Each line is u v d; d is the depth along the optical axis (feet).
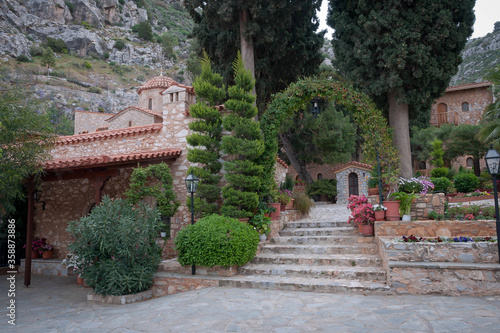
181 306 17.54
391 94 35.88
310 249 24.64
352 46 37.04
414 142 80.12
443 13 31.96
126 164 30.19
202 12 45.91
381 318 13.67
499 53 200.03
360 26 35.73
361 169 66.39
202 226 22.85
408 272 17.56
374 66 35.35
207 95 29.48
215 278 21.59
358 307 15.39
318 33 47.96
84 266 22.99
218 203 31.30
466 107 92.63
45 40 222.28
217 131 29.63
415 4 33.27
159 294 22.72
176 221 32.94
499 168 17.79
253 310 15.80
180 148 34.09
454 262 17.69
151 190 28.04
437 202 25.64
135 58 245.04
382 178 27.73
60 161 28.30
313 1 47.19
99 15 264.93
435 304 15.24
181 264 23.09
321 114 67.87
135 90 202.18
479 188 52.39
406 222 23.27
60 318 18.21
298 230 29.04
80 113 88.12
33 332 15.71
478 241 18.39
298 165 74.49
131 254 21.70
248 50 41.86
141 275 21.83
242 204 27.32
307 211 37.63
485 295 16.34
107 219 22.11
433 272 17.21
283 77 49.75
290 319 14.23
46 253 37.78
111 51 241.76
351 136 72.28
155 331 14.05
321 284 18.81
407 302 15.84
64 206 38.99
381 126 28.22
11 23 210.59
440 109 95.40
